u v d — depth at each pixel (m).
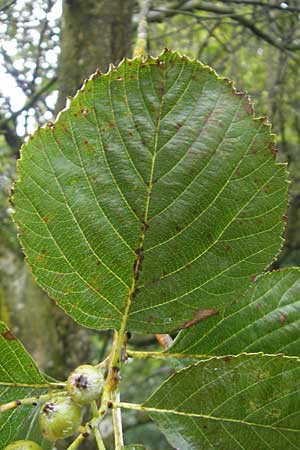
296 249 1.03
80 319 0.19
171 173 0.18
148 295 0.19
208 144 0.18
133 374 1.29
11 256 0.68
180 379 0.19
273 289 0.22
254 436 0.19
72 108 0.18
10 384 0.19
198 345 0.21
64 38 0.54
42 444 0.20
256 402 0.19
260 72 1.11
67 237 0.18
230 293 0.19
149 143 0.18
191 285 0.19
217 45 1.04
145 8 0.35
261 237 0.19
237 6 0.93
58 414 0.17
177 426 0.19
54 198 0.18
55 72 0.83
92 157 0.18
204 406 0.19
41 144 0.18
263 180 0.19
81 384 0.17
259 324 0.21
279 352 0.21
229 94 0.18
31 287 0.68
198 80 0.18
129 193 0.18
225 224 0.19
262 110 0.97
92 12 0.53
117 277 0.19
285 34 0.91
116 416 0.17
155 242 0.19
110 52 0.54
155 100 0.18
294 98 0.99
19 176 0.18
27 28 0.82
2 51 0.83
